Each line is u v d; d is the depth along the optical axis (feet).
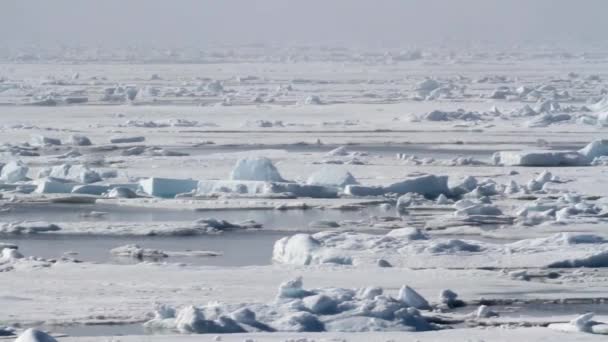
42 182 297.74
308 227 244.01
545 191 296.71
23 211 269.23
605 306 167.32
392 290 174.09
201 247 219.61
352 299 159.12
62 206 277.03
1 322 152.87
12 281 179.32
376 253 201.87
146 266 192.44
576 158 354.54
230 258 206.59
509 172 335.88
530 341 139.33
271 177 302.86
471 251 205.36
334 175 301.84
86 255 209.97
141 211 268.62
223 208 272.10
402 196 282.36
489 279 183.73
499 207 270.26
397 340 139.85
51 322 152.76
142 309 159.74
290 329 147.13
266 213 265.34
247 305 156.35
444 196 282.56
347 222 249.55
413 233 216.95
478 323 154.61
